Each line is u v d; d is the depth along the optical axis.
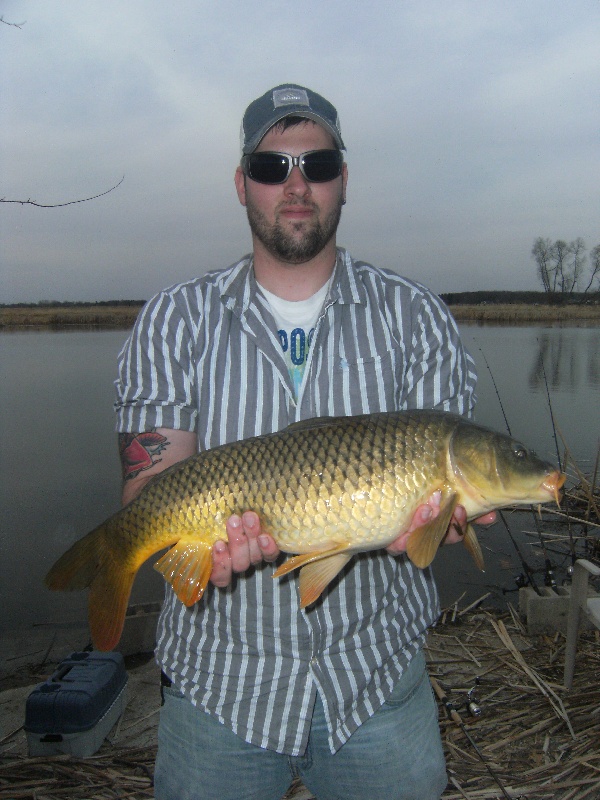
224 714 2.14
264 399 2.25
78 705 3.22
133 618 4.33
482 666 4.05
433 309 2.38
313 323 2.33
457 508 2.10
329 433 2.03
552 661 4.09
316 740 2.17
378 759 2.14
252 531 1.96
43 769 3.19
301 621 2.14
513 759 3.22
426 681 2.34
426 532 2.00
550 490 2.08
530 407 11.05
